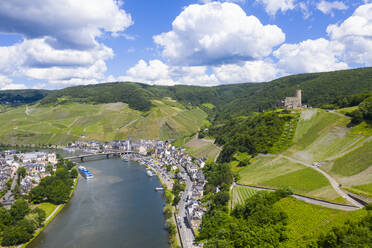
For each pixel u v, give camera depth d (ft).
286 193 557.74
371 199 458.50
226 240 442.91
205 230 522.47
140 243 557.74
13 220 622.95
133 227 630.74
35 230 615.98
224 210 579.07
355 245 311.47
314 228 410.72
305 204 495.00
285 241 400.47
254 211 505.66
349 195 504.43
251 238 408.87
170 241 553.64
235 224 483.10
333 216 427.74
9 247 542.98
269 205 522.88
